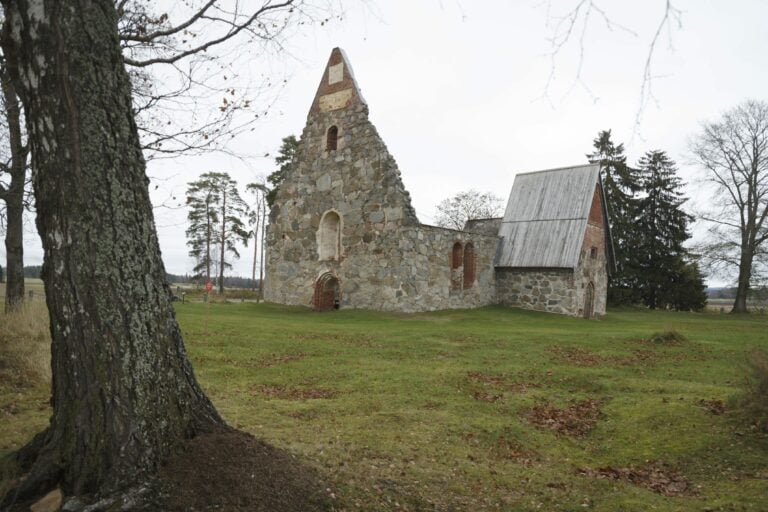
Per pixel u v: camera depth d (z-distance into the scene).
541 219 28.36
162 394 4.45
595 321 24.31
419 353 12.86
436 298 23.69
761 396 7.56
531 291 27.30
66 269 4.13
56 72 4.06
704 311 43.03
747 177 36.41
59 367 4.27
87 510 3.79
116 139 4.31
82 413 4.13
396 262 21.92
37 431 5.97
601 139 45.88
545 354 13.04
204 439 4.64
